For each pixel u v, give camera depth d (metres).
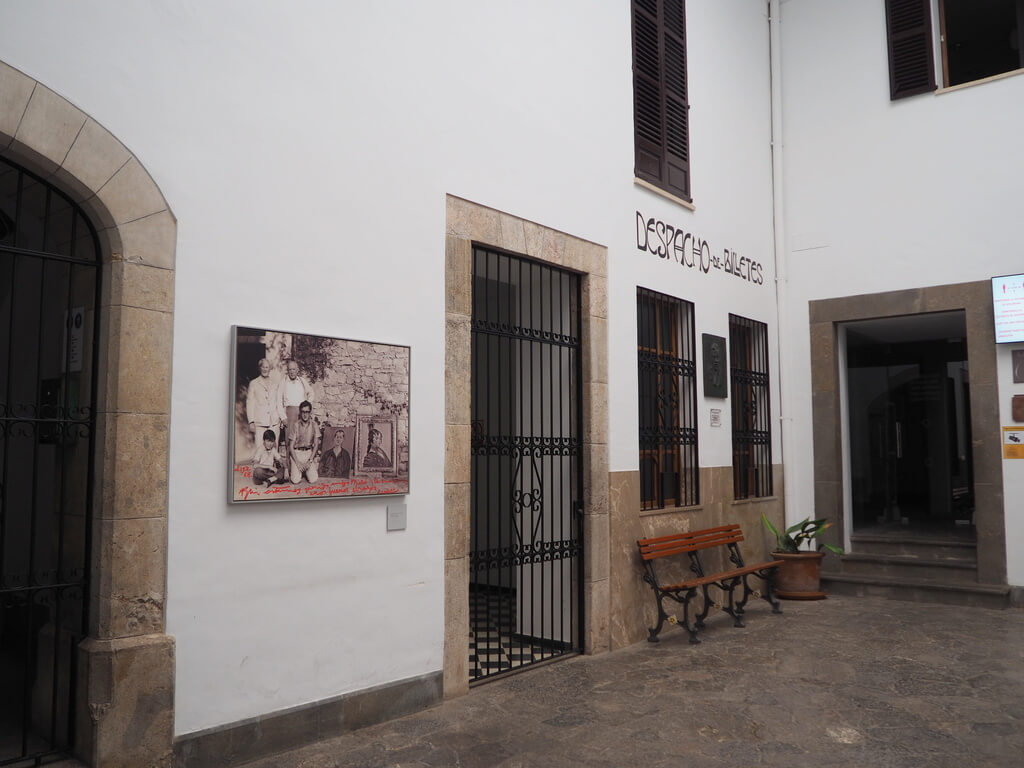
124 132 3.75
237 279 4.14
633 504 6.82
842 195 9.56
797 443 9.71
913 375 11.74
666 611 7.14
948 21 10.10
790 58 10.02
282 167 4.38
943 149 8.96
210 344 4.02
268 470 4.17
